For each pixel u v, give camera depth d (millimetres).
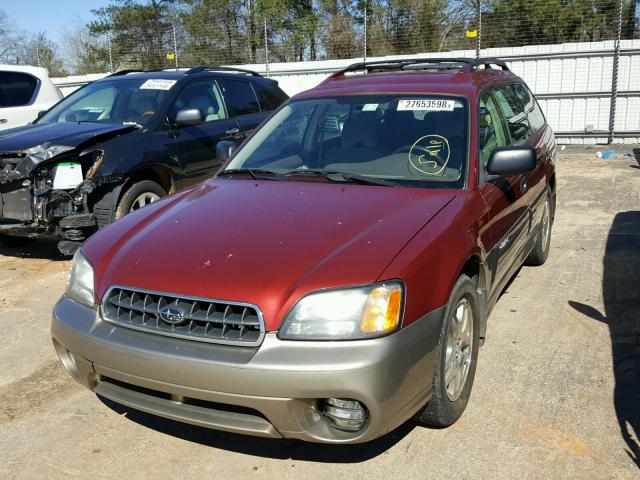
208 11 20562
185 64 18906
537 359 3906
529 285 5230
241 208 3348
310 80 15555
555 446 3000
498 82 4727
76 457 3064
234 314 2592
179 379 2582
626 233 6688
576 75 13352
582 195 8703
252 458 3014
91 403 3578
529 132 5109
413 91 4137
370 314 2533
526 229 4547
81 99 7184
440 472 2844
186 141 6730
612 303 4777
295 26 18312
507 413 3295
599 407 3336
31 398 3652
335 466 2924
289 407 2488
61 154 5699
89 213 5852
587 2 15320
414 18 17078
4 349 4344
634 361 3844
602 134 13438
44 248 6977
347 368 2445
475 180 3553
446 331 2887
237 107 7668
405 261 2699
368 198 3348
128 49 19234
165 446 3135
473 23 16734
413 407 2697
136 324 2752
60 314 3033
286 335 2516
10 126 8859
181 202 3611
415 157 3734
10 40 24438
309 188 3588
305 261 2713
